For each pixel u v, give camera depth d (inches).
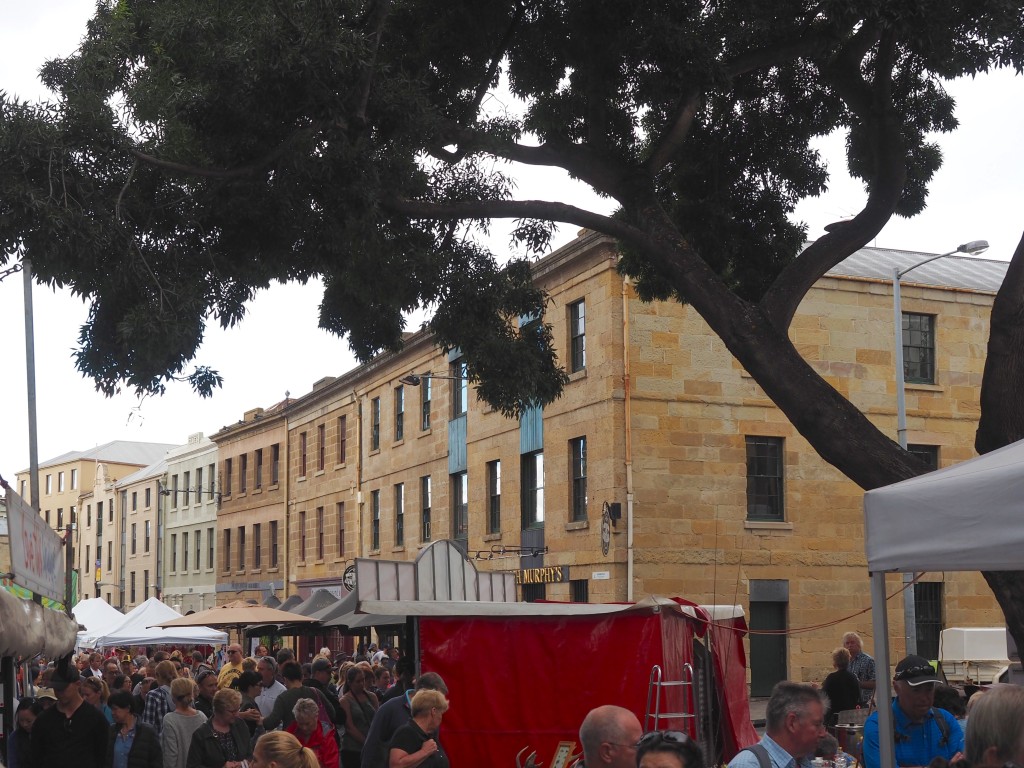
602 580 1121.4
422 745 343.0
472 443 1416.1
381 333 644.7
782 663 1163.9
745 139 666.8
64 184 465.1
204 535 2571.4
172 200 515.8
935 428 1243.2
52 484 4274.1
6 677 486.6
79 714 428.1
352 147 494.6
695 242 657.0
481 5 568.1
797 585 1172.5
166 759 422.0
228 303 546.3
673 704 498.6
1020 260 438.3
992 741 166.4
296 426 2069.4
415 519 1572.3
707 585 1136.8
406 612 482.9
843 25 490.9
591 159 567.2
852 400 1210.0
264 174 515.8
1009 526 235.6
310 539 1975.9
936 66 564.7
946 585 1223.5
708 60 522.3
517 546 1291.8
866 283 1234.6
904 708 289.1
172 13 470.3
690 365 1163.3
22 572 385.1
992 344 440.1
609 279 1149.1
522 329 629.9
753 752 212.8
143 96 486.9
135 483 3127.5
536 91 622.2
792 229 672.4
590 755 190.1
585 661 490.9
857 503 1208.8
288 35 470.0
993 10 509.4
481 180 583.8
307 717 437.1
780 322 514.9
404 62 577.9
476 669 490.0
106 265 494.6
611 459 1126.4
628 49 562.9
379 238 560.4
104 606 1289.4
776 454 1194.6
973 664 1046.4
